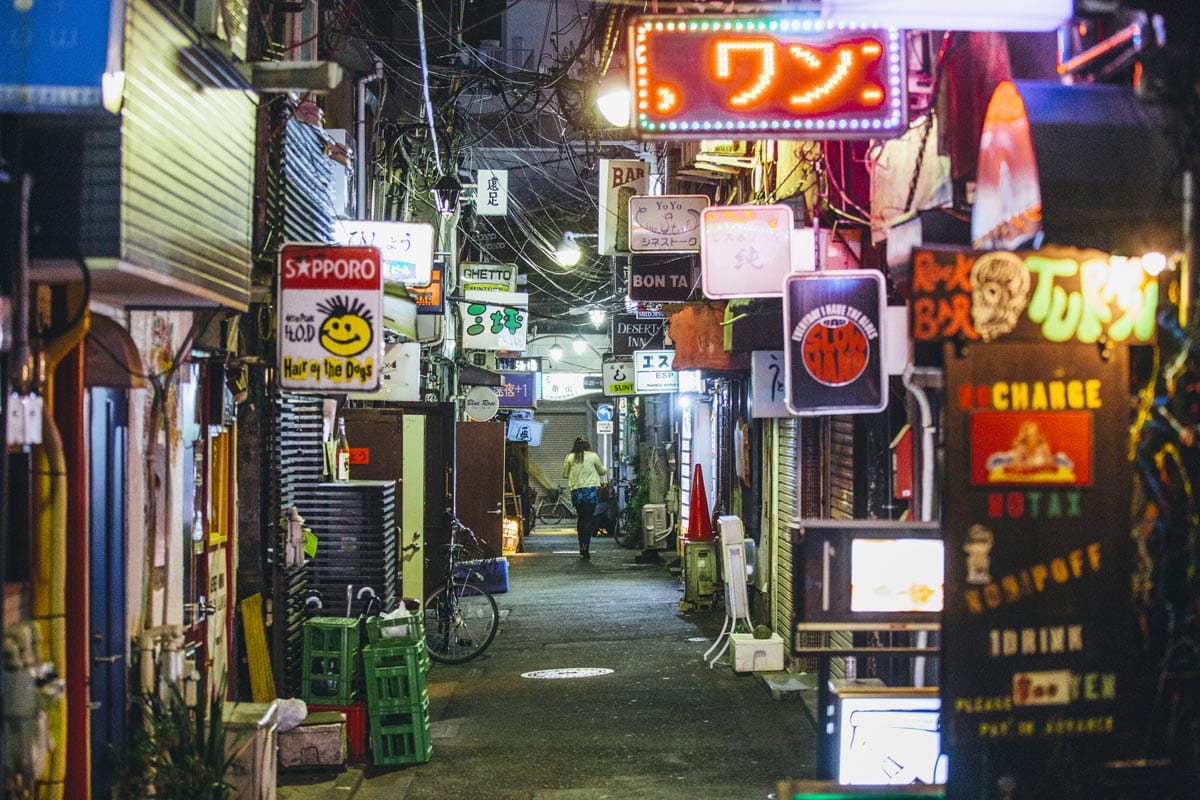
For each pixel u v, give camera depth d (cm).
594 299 3247
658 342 2341
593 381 3456
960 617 429
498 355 3070
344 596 959
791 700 1053
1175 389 447
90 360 530
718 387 1884
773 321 1044
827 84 568
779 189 1140
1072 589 432
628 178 1535
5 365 439
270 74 657
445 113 1667
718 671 1205
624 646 1378
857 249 877
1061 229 434
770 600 1334
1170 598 447
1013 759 436
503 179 2038
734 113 567
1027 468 433
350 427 1327
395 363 1391
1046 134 437
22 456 484
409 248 1270
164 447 649
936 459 634
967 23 482
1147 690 443
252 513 867
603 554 2598
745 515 1612
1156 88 432
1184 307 434
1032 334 436
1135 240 438
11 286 439
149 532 627
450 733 964
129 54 465
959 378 434
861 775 572
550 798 775
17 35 419
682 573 2059
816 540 548
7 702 430
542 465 4653
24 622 474
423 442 1469
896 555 548
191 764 564
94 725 547
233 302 611
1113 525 434
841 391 726
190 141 543
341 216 1261
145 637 604
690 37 569
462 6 1619
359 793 795
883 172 805
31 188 451
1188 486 445
